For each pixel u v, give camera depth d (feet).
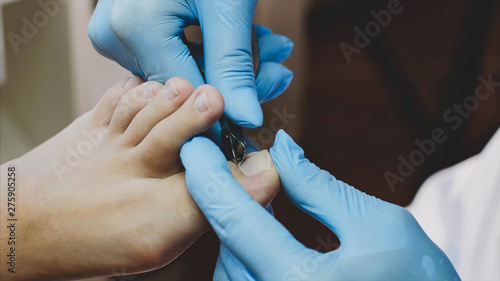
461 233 1.52
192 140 1.31
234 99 1.34
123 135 1.38
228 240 1.24
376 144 2.61
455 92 1.90
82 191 1.37
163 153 1.32
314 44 2.58
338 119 2.69
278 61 1.55
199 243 2.41
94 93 2.11
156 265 1.35
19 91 2.10
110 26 1.35
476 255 1.47
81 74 2.09
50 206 1.38
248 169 1.32
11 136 2.13
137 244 1.33
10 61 2.06
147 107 1.35
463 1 2.14
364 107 2.60
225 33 1.35
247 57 1.36
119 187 1.36
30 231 1.38
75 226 1.36
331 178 1.30
